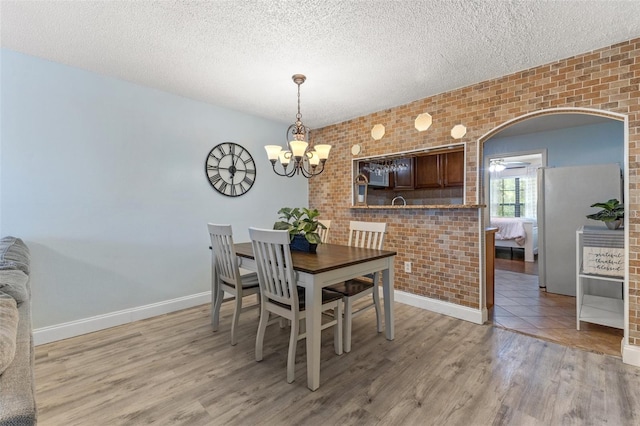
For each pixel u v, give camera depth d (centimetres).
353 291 237
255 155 384
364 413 161
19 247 194
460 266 295
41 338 238
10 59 225
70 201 252
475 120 281
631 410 160
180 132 316
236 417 158
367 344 239
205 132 336
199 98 321
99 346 235
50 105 242
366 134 373
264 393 178
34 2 168
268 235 192
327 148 250
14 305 108
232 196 362
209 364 209
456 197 468
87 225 261
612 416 156
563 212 372
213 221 345
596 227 284
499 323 283
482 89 276
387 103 332
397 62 238
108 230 272
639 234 201
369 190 492
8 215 226
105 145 269
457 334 257
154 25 191
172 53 226
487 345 236
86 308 261
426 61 237
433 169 467
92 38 207
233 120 360
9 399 65
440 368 203
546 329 268
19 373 75
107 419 156
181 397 174
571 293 367
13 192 228
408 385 185
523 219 644
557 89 236
